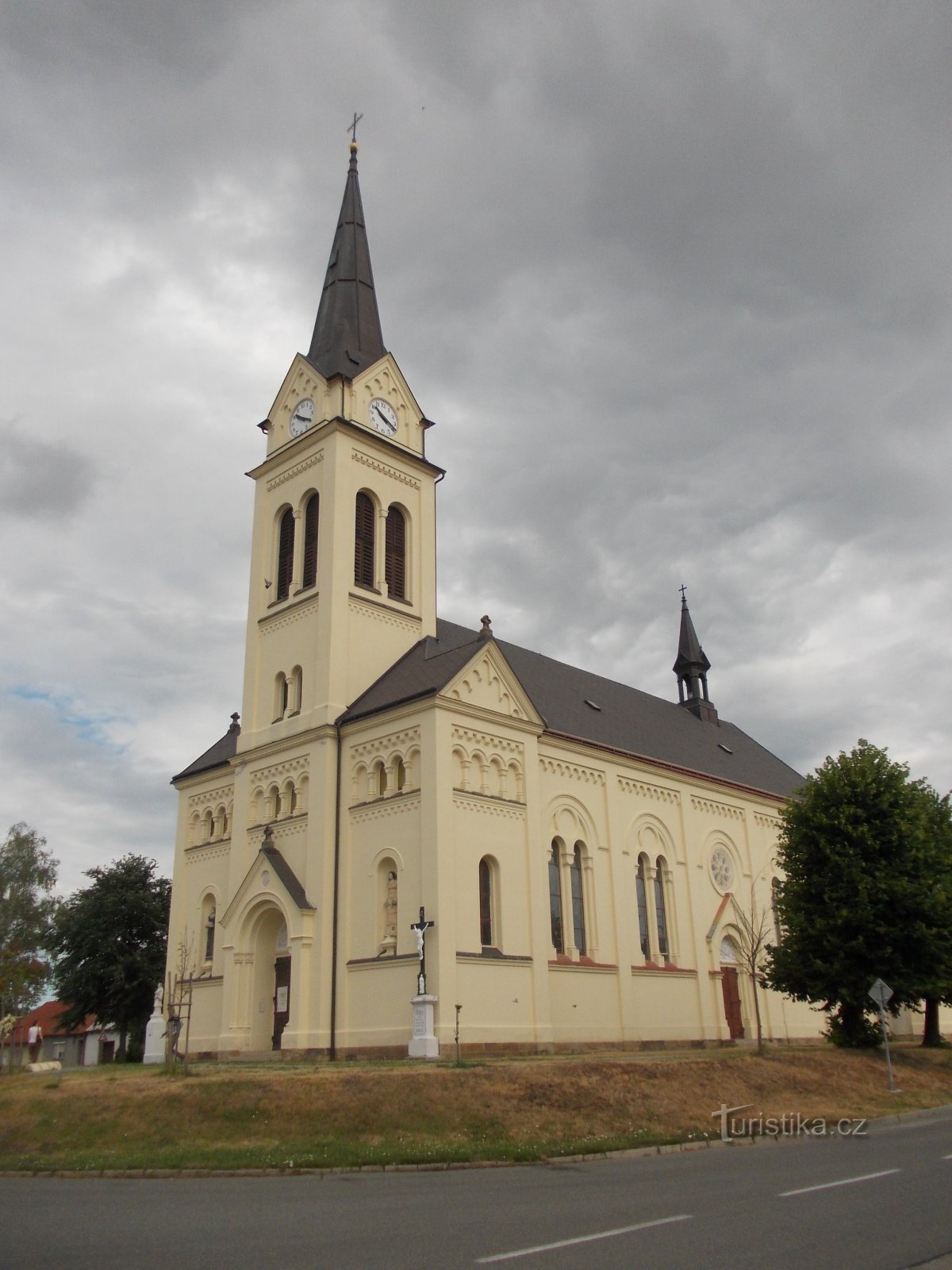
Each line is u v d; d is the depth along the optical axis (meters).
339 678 48.72
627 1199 16.66
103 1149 26.38
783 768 76.62
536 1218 14.91
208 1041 49.12
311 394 54.84
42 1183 22.17
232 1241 13.93
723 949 58.78
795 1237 13.05
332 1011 43.44
